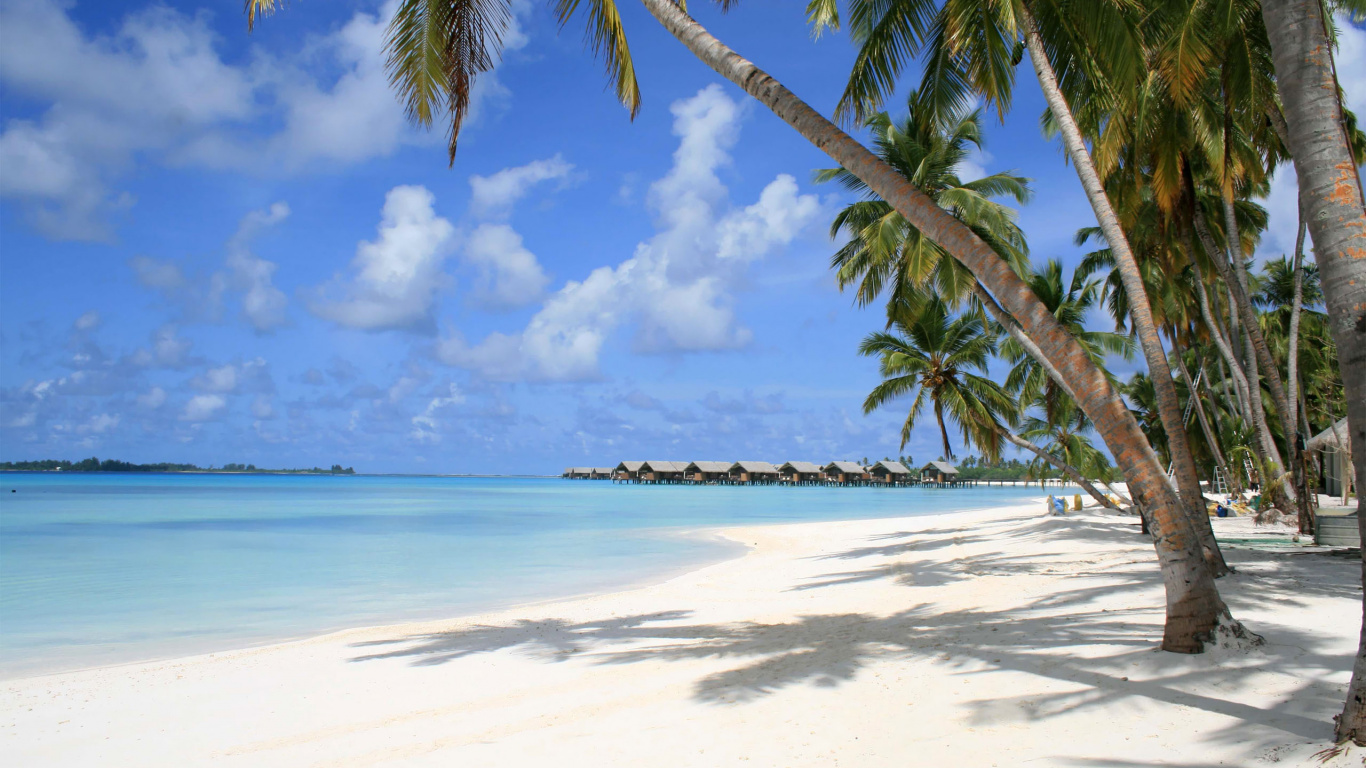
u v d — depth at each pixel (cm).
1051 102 1001
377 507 6022
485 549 2648
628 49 940
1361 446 414
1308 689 525
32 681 904
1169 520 642
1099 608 932
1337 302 428
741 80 743
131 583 1856
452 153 950
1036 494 10812
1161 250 1931
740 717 614
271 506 6066
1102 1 930
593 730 613
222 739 664
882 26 999
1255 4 1198
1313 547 1523
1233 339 2392
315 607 1527
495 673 865
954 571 1530
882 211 1733
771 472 12812
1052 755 469
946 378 2367
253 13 841
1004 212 1558
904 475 13062
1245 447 2919
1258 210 2089
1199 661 605
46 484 14162
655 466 12950
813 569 1820
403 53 919
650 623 1160
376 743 627
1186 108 1200
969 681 646
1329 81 443
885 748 514
